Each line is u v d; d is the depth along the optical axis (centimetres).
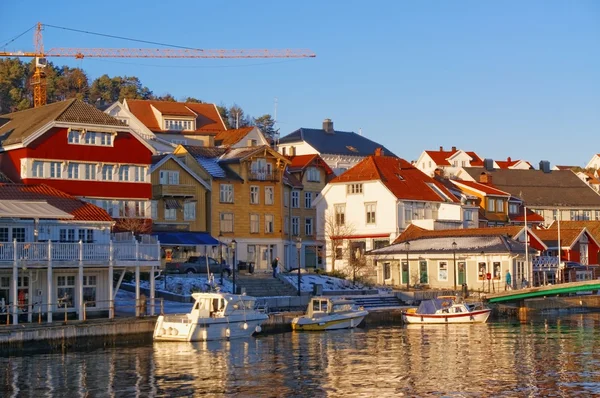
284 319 6769
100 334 5628
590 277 10725
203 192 9556
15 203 5919
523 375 4678
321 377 4647
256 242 9962
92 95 17988
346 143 15375
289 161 10944
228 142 12444
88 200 7875
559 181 14450
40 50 14538
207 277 7950
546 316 8306
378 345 5897
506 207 12431
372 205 10469
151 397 4153
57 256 5675
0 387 4350
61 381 4488
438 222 10300
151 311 6134
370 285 9125
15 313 5431
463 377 4638
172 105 13262
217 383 4469
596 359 5212
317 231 10912
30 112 8331
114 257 5959
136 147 8188
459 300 7650
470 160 16625
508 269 8806
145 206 8231
